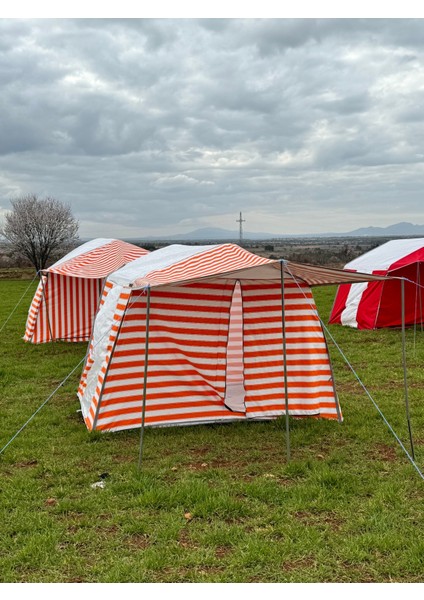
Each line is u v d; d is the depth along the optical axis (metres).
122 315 7.15
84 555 4.41
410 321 15.16
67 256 14.69
